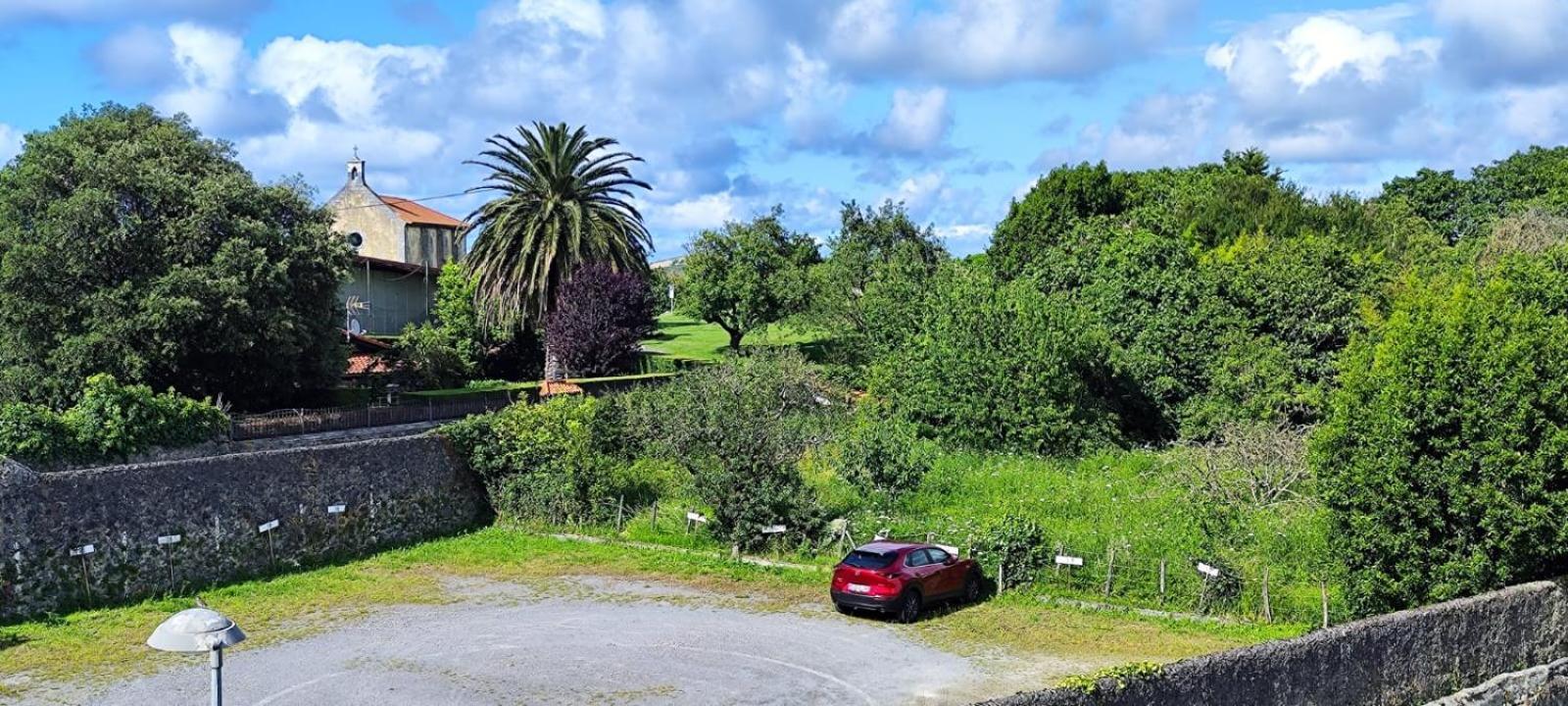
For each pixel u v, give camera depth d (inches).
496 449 1311.5
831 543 1103.0
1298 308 1610.5
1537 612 700.7
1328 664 580.1
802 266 3110.2
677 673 757.9
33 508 890.1
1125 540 974.4
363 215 3034.0
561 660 787.4
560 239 2175.2
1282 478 1169.4
